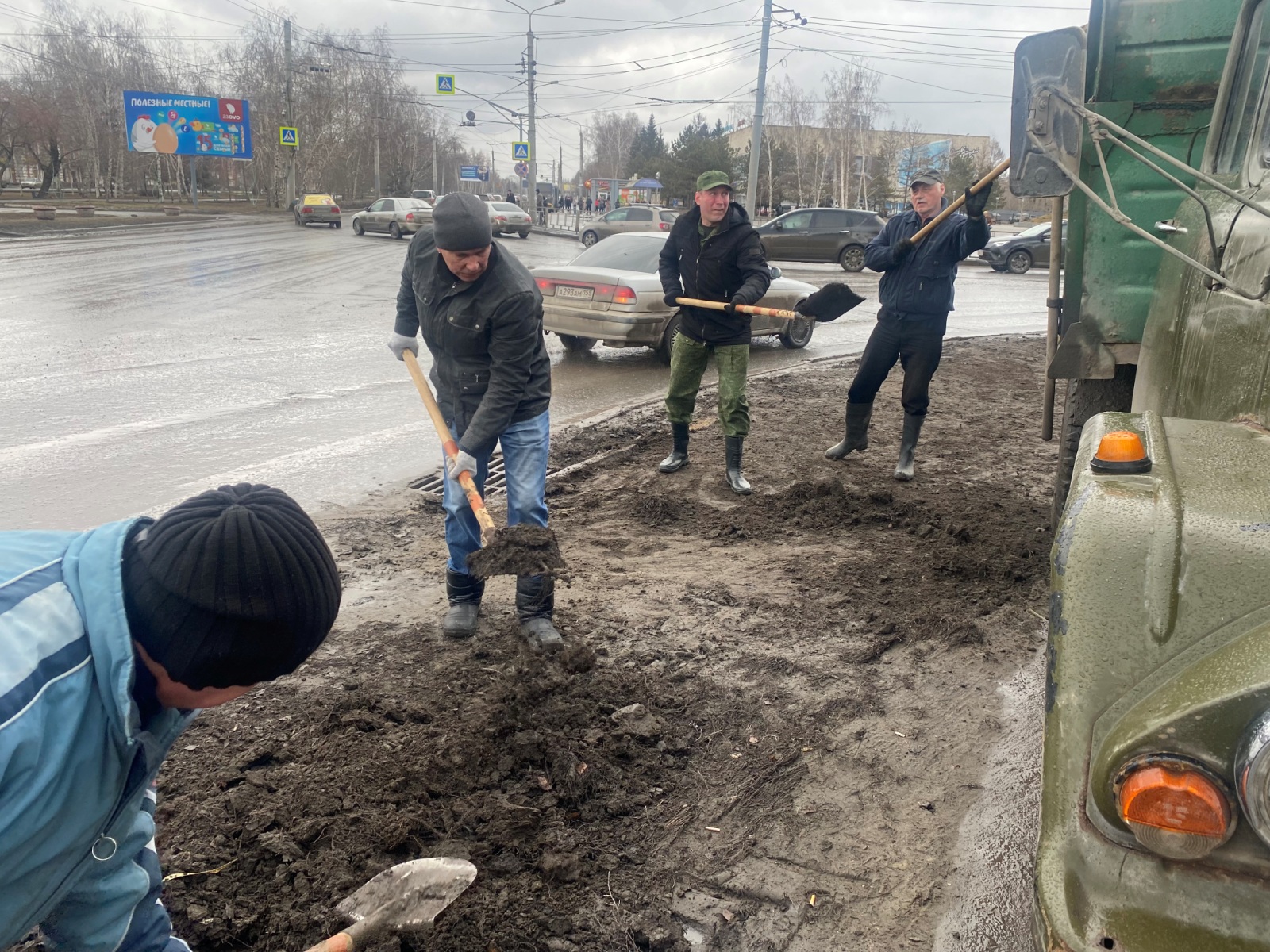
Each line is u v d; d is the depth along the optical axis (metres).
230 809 2.75
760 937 2.39
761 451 7.04
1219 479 1.94
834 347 12.65
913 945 2.38
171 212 49.69
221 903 2.41
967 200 5.59
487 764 2.99
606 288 10.47
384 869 2.54
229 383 8.83
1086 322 4.16
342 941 1.81
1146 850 1.61
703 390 9.22
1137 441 2.04
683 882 2.57
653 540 5.21
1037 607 4.36
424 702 3.37
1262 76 3.12
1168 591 1.75
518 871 2.57
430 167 114.50
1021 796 2.97
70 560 1.25
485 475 3.88
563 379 9.84
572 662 3.49
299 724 3.22
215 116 58.03
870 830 2.80
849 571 4.74
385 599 4.34
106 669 1.21
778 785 3.01
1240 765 1.50
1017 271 26.67
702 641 3.95
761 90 32.62
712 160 71.31
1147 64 3.93
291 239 32.66
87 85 70.00
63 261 20.66
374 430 7.34
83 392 8.21
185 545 1.20
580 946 2.33
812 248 26.11
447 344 3.70
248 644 1.23
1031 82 2.74
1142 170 3.96
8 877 1.26
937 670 3.77
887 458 6.99
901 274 6.05
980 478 6.50
